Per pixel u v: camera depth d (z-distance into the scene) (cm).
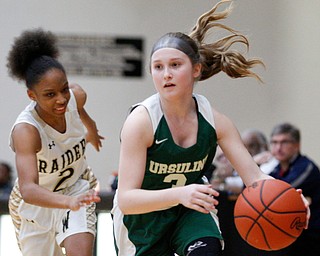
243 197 483
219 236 507
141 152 488
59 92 541
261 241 477
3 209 827
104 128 1473
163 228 516
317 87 1504
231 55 536
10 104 1448
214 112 511
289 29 1514
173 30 1481
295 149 900
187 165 505
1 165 1160
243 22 1508
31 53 552
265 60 1512
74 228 568
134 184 482
